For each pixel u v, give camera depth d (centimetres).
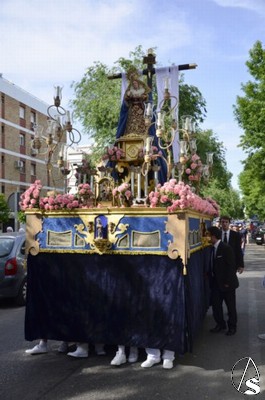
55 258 574
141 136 710
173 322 515
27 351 588
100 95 1898
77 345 576
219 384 473
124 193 564
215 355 578
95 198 607
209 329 727
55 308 571
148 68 766
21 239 989
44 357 572
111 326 543
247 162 2638
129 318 536
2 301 1023
